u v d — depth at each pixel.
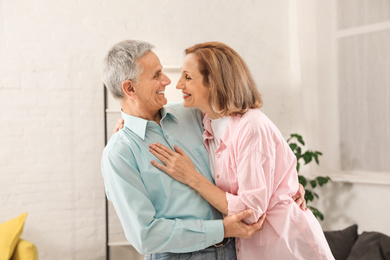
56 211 4.20
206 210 1.87
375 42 3.92
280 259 1.87
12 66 4.09
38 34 4.16
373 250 3.20
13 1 4.09
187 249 1.78
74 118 4.25
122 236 4.30
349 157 4.16
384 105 3.88
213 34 4.65
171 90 4.07
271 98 4.81
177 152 1.91
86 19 4.28
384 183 3.82
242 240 1.91
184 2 4.55
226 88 1.84
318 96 4.42
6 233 3.50
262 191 1.75
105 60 1.97
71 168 4.24
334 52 4.25
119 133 1.96
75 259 4.23
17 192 4.10
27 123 4.13
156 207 1.87
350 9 4.10
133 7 4.40
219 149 1.92
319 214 4.15
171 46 4.51
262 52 4.80
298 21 4.58
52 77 4.20
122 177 1.79
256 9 4.79
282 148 1.88
